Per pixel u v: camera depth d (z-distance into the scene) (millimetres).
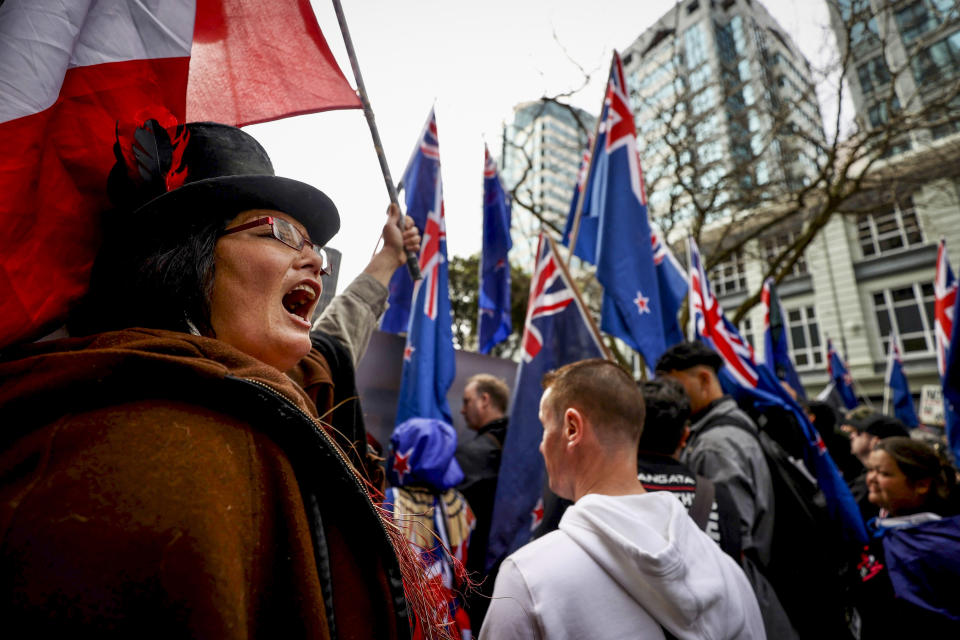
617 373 1304
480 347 4383
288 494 560
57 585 402
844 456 3941
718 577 1035
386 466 2340
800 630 1931
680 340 3316
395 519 860
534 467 2350
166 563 429
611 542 996
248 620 496
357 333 1690
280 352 783
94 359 518
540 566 1009
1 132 694
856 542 2490
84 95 812
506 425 2980
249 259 763
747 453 2006
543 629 923
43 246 741
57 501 430
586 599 948
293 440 604
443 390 3084
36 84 736
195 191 737
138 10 905
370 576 630
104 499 437
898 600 2117
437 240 3271
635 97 9656
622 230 2979
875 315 16703
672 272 3412
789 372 5867
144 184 742
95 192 803
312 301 948
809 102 8477
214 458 506
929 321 15695
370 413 3141
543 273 2721
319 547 583
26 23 750
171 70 914
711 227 13711
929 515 2170
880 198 10336
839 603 2113
